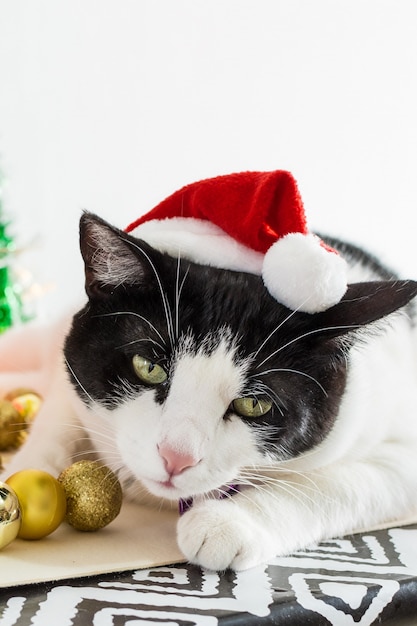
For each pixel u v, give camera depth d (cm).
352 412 44
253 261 44
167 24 82
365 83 84
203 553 38
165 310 41
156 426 40
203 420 40
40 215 83
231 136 83
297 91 84
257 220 43
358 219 84
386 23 84
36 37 82
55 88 82
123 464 44
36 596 35
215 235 45
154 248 43
